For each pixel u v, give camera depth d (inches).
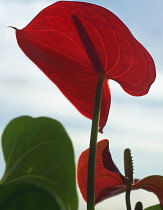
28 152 22.5
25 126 22.6
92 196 21.9
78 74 24.5
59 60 24.2
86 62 24.1
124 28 23.2
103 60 23.9
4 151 22.7
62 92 24.8
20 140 22.6
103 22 23.3
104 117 25.2
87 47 23.8
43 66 24.1
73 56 24.1
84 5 23.1
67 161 22.3
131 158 24.4
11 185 19.5
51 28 23.7
